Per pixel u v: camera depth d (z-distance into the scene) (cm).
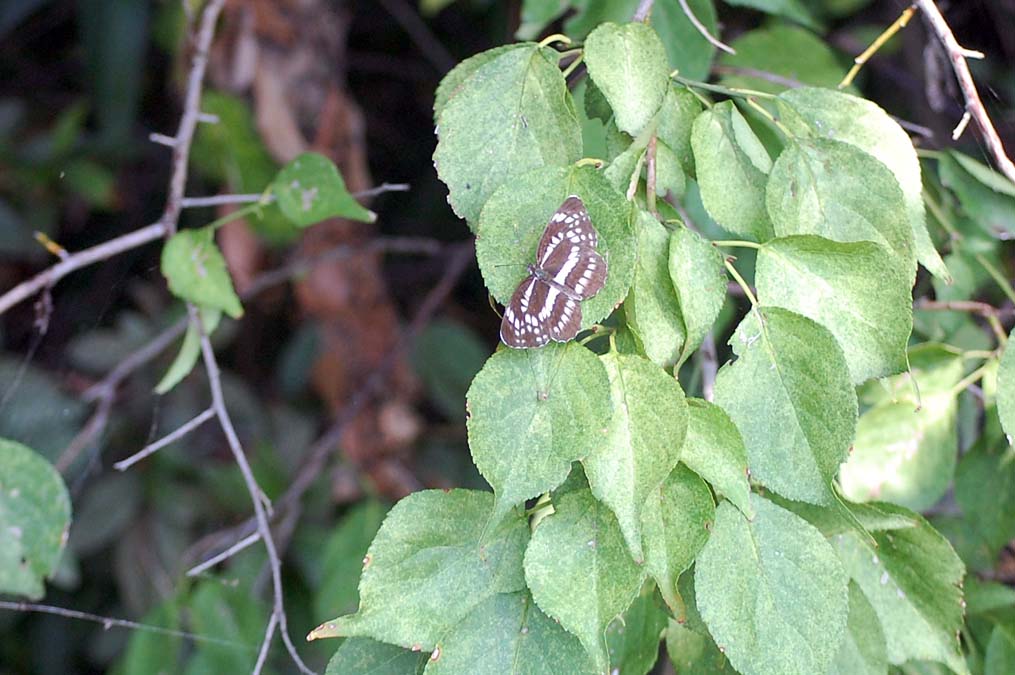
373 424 144
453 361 150
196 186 157
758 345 75
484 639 74
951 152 95
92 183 152
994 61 135
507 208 74
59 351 155
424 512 75
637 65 76
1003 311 96
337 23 134
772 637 74
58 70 166
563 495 74
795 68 103
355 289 144
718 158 77
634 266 73
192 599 114
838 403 73
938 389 91
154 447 96
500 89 77
